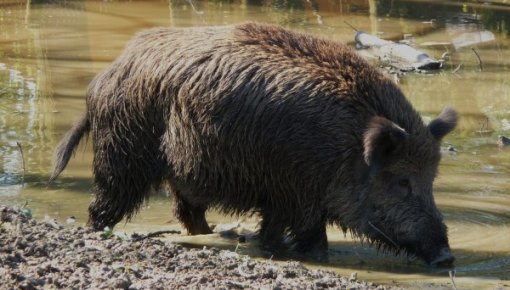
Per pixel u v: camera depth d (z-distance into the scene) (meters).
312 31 30.25
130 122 14.74
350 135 13.73
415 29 30.94
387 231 13.84
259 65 14.16
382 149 13.41
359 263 13.69
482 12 33.47
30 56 26.58
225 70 14.23
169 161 14.60
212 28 14.99
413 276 12.88
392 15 33.22
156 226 15.62
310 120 13.78
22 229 11.97
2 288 9.62
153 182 14.89
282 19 32.25
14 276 9.98
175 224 15.75
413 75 25.53
